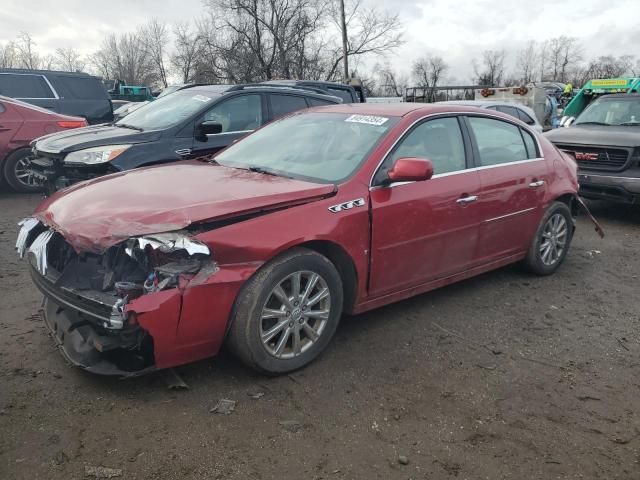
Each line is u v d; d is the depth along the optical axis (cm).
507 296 499
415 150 413
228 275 307
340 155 402
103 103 1256
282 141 452
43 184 730
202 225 305
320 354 373
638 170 762
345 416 307
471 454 281
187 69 4534
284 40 3450
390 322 433
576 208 592
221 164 444
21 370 338
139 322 283
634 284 547
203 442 280
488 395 335
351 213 362
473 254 462
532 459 279
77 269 325
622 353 400
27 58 5631
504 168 479
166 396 317
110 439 279
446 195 421
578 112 1152
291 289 341
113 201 330
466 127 459
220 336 317
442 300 483
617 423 313
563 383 354
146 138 659
